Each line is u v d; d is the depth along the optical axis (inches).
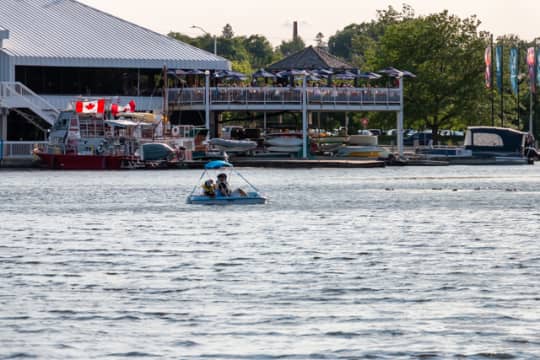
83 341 2539.4
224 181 6092.5
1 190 7303.2
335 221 5093.5
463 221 5098.4
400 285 3193.9
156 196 6712.6
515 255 3809.1
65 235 4520.2
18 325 2689.5
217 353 2438.5
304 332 2613.2
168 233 4579.2
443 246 4087.1
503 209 5802.2
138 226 4879.4
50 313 2819.9
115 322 2721.5
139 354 2433.6
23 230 4729.3
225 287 3179.1
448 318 2741.1
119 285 3221.0
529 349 2449.6
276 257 3789.4
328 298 3004.4
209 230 4692.4
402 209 5787.4
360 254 3860.7
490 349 2452.0
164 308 2878.9
